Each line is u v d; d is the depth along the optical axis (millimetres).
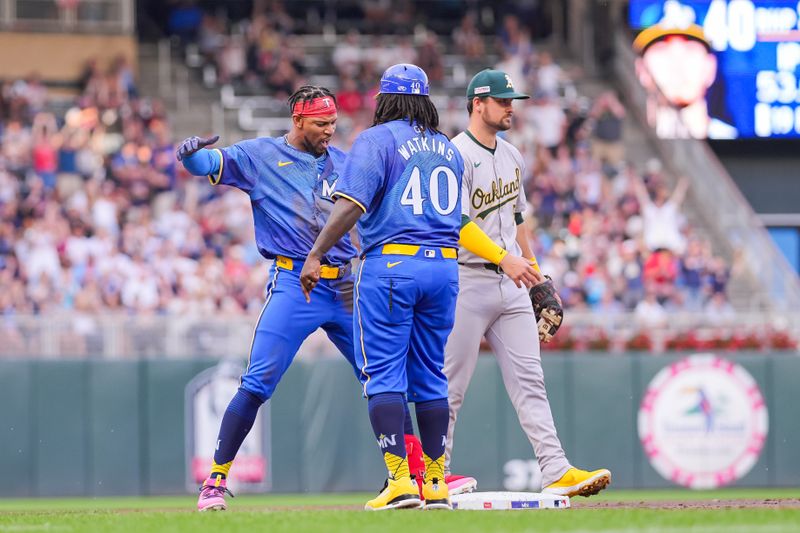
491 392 46656
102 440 46031
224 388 46625
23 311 51312
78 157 60250
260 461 46344
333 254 22281
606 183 64125
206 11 80688
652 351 48781
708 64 73562
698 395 48219
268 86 73250
